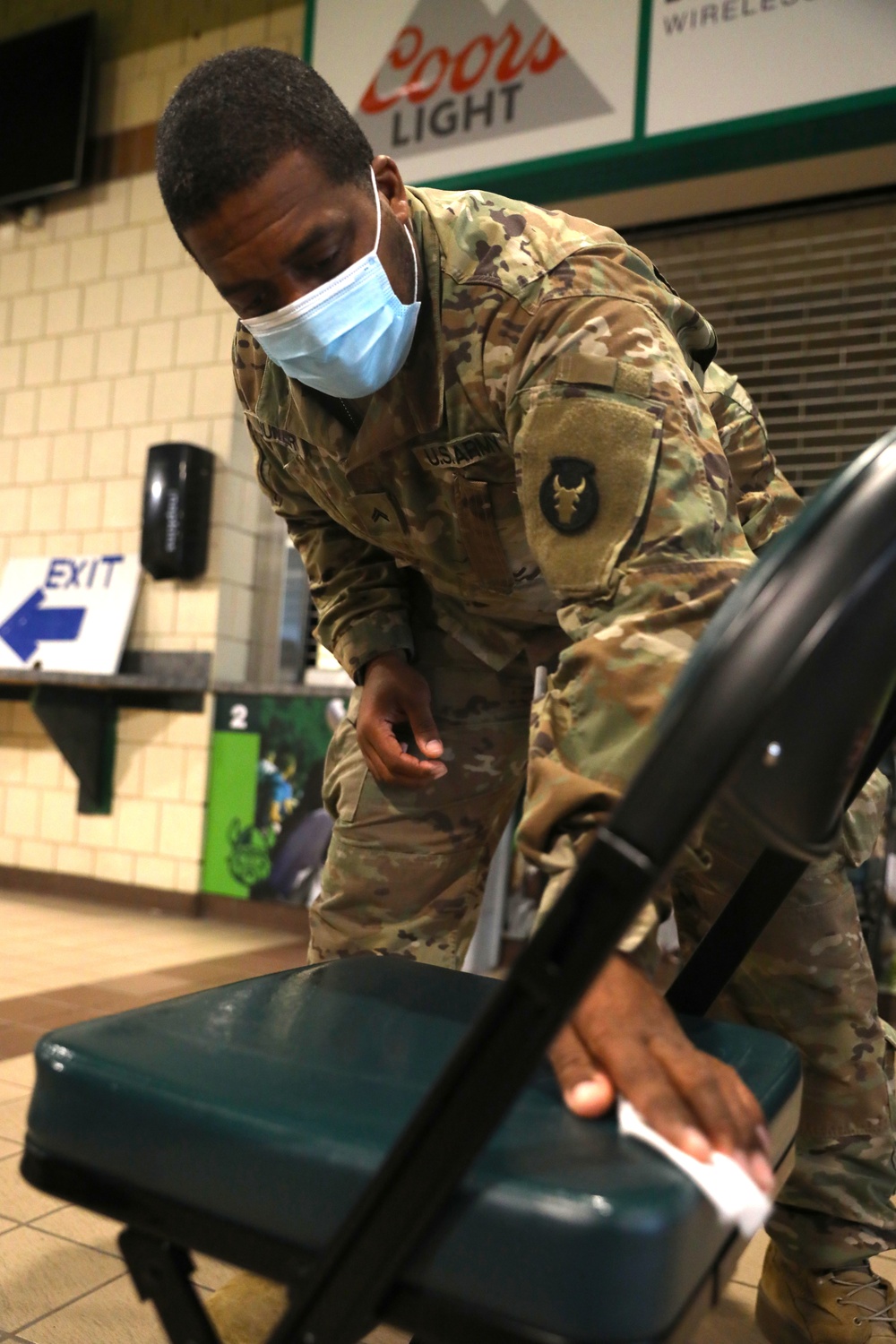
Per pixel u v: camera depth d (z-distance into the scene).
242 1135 0.58
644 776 0.50
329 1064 0.66
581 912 0.50
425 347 0.97
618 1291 0.49
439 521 1.10
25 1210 1.52
